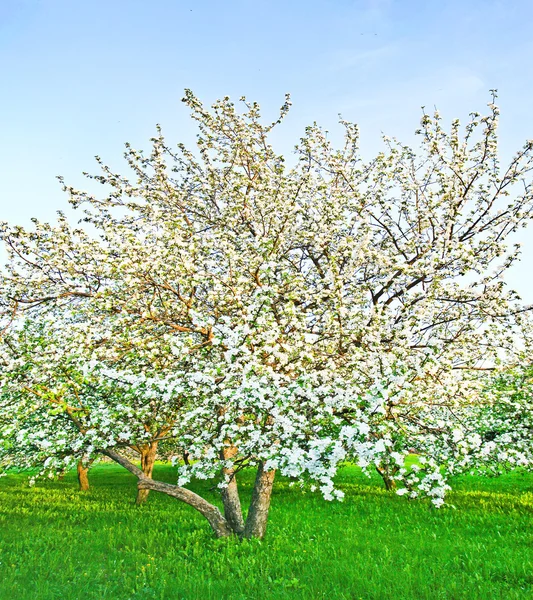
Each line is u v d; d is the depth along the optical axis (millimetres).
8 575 6918
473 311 10070
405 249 11133
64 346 8859
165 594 6336
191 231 11594
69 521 11266
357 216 11555
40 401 8617
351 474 21344
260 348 8086
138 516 11945
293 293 8883
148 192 12547
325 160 12969
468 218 11133
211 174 12734
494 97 10891
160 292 9820
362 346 8922
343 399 7117
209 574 7102
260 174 12000
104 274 9352
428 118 11312
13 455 12609
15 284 9641
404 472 6230
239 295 9523
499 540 9141
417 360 7648
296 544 8930
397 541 9297
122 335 9180
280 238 10711
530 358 9930
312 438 6945
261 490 9391
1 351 8852
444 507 12438
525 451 9125
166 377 8102
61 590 6406
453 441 6863
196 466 7629
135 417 9281
